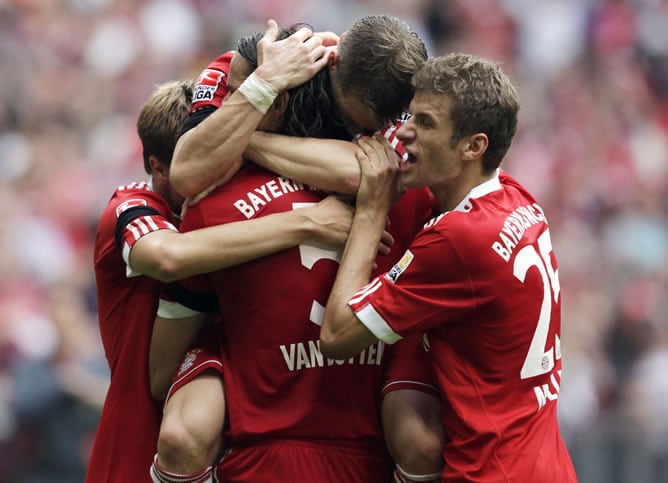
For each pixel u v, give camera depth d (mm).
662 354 40688
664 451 34344
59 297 38438
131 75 50594
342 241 15016
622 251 46031
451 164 14500
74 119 48344
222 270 15266
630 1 59062
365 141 15109
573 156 50375
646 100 55500
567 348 39156
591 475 33594
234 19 54156
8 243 40344
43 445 29297
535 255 14789
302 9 55656
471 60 14516
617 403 38219
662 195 50219
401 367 15328
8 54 49688
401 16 56719
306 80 14836
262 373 15195
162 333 15867
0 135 46969
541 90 54125
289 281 15086
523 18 58219
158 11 52781
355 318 14438
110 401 16562
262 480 15125
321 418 15188
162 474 15031
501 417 14469
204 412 15055
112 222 16078
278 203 15141
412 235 15695
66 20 52000
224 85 15602
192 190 15023
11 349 34000
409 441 14758
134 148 45750
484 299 14344
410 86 14812
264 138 15227
